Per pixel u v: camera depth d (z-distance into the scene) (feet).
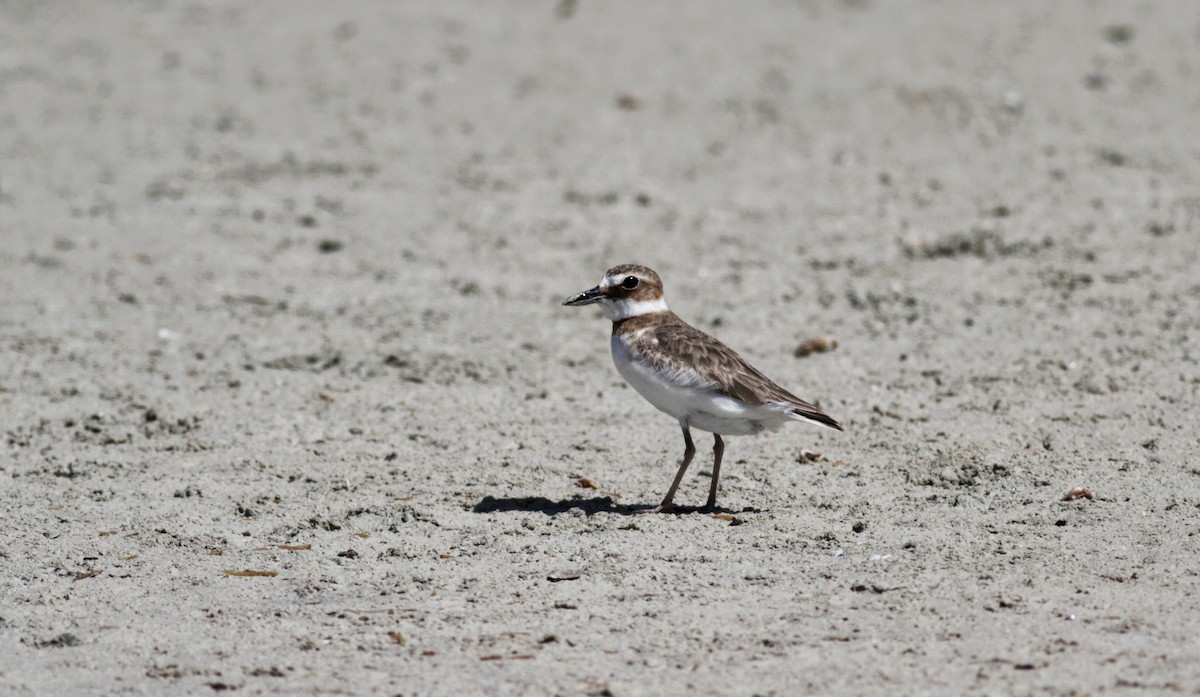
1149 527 30.55
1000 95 78.18
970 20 94.73
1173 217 58.80
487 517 32.63
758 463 36.55
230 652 25.45
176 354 47.50
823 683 23.44
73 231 61.77
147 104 82.43
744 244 58.75
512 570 29.19
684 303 52.16
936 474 35.06
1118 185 63.57
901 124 74.43
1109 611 25.95
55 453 38.06
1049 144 69.92
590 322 51.01
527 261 57.57
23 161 72.33
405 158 71.77
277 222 62.69
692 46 90.68
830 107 77.51
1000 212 60.70
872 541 30.35
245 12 104.06
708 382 31.68
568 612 26.86
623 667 24.32
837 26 94.63
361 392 43.50
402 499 34.09
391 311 51.98
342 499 34.06
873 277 54.24
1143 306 49.26
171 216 63.67
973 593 27.09
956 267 54.85
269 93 83.82
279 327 50.37
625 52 89.66
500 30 95.61
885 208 62.34
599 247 58.90
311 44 94.07
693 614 26.58
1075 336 46.78
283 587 28.63
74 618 27.20
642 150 71.92
